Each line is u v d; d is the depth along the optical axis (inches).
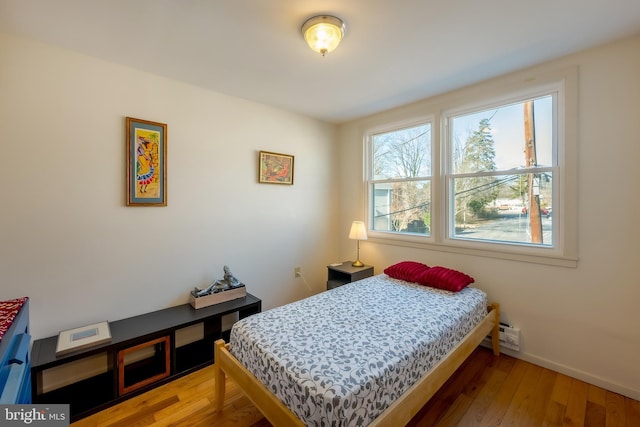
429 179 111.3
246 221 110.1
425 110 108.9
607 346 73.8
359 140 133.6
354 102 111.7
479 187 98.2
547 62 80.4
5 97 66.1
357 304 78.3
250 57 77.2
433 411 67.2
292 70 84.9
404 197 120.6
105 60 78.5
